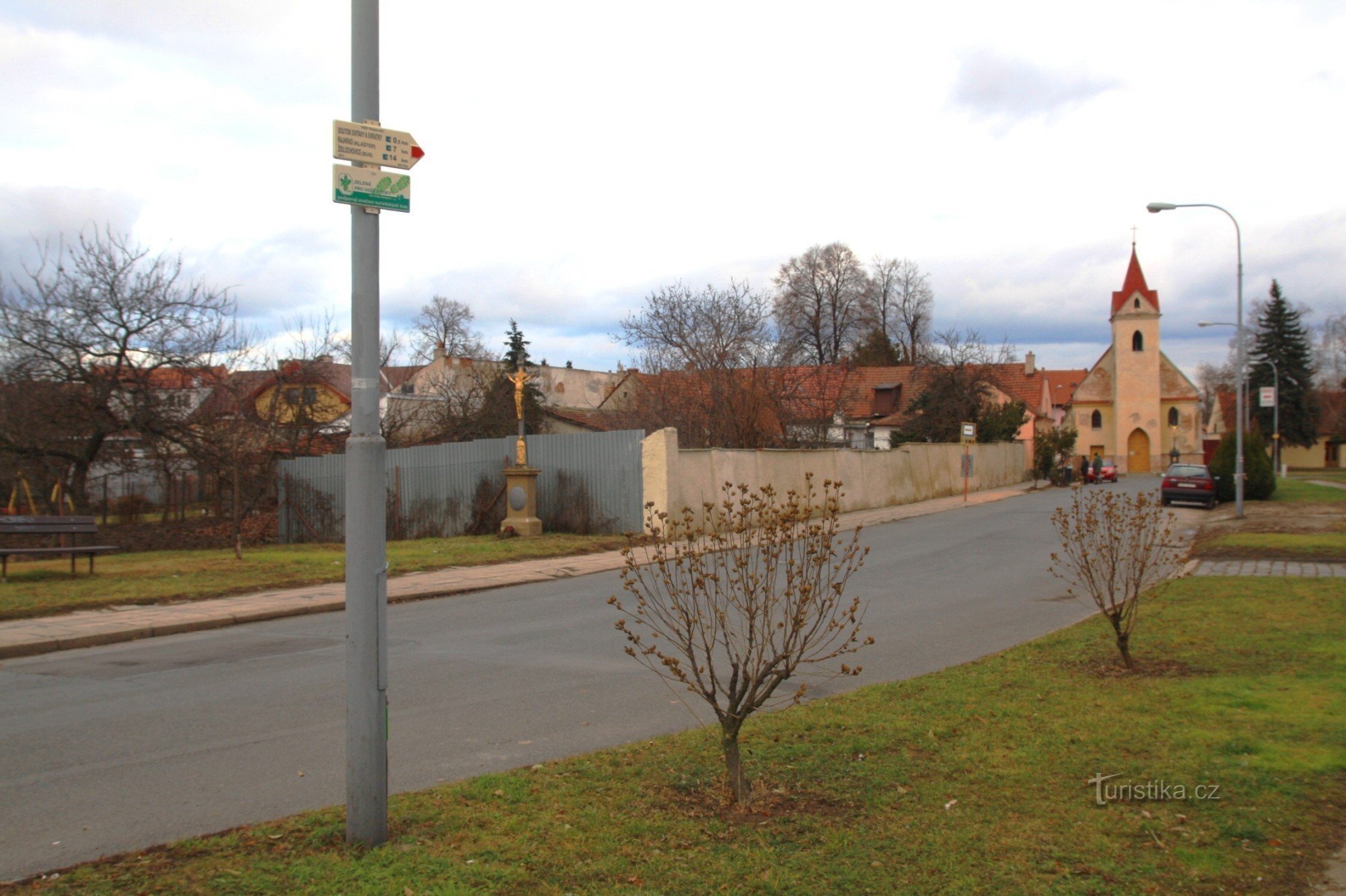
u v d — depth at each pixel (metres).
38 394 23.48
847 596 13.82
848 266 67.31
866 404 60.94
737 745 5.29
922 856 4.41
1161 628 10.12
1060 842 4.55
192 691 8.48
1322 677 7.66
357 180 4.55
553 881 4.17
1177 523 25.94
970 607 12.90
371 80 4.69
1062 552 19.50
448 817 4.92
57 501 24.88
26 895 4.03
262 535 26.92
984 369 51.59
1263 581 13.55
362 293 4.59
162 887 4.09
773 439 37.62
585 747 6.53
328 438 33.72
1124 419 71.12
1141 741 6.08
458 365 55.34
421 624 12.41
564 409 48.09
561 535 23.14
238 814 5.26
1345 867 4.26
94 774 6.01
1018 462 54.03
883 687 7.83
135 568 17.39
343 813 5.06
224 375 27.14
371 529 4.58
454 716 7.40
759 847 4.53
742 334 39.28
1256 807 4.95
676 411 36.31
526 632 11.62
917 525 27.27
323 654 10.34
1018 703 7.17
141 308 24.67
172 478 27.08
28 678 9.30
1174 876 4.18
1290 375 76.06
